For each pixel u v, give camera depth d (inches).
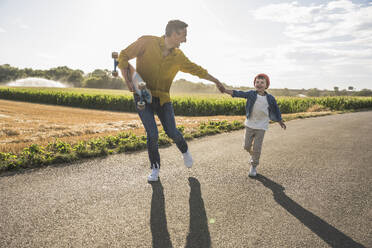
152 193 113.9
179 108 868.6
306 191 119.7
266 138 252.7
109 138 213.5
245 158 174.9
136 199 107.5
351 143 232.2
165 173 140.8
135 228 85.2
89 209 97.9
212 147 207.0
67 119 558.6
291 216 95.3
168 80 119.9
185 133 257.4
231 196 112.2
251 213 97.0
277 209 100.7
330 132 295.9
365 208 103.1
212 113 837.2
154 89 118.4
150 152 127.8
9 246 74.0
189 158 135.5
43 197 107.6
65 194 111.1
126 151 189.3
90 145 191.9
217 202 106.0
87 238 79.0
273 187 123.9
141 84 103.0
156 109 123.9
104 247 74.6
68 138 229.9
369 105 1011.9
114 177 133.6
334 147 214.4
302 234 83.6
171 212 96.7
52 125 413.7
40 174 135.4
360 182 132.5
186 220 91.0
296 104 888.3
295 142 233.3
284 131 300.7
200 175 138.7
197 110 846.5
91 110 978.7
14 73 5565.9
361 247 77.4
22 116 601.0
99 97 1099.3
